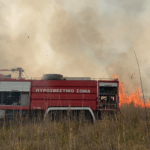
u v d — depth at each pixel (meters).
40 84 8.38
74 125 7.04
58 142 5.05
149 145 4.87
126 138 5.62
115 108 8.27
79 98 8.37
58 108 8.20
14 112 8.14
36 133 5.91
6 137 5.64
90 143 5.09
